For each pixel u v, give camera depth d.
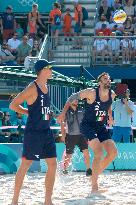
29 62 35.47
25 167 14.85
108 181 21.22
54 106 32.34
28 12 44.75
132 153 26.02
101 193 17.42
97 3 42.66
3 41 41.91
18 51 39.56
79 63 41.12
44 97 14.66
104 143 17.41
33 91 14.55
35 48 39.78
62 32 42.25
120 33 41.09
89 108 17.23
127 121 27.14
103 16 41.59
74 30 42.03
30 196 17.12
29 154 14.68
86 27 43.16
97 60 40.38
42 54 38.19
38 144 14.63
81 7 42.06
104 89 17.08
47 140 14.70
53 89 33.72
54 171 14.76
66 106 17.42
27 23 43.47
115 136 27.31
